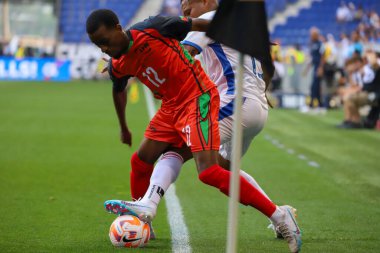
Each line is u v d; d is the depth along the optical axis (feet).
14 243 54.08
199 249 52.44
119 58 50.70
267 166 100.32
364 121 156.87
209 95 50.34
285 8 334.03
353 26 307.17
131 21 358.23
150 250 51.80
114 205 51.26
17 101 211.00
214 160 49.19
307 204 72.90
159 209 69.10
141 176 54.54
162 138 52.54
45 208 68.90
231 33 40.06
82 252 51.06
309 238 57.06
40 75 328.29
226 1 40.11
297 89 220.02
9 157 104.42
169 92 51.11
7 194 76.18
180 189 80.59
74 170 93.45
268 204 49.60
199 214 66.90
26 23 398.42
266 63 40.50
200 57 57.67
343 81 205.87
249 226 61.72
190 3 57.82
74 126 149.18
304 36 315.99
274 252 51.65
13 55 359.05
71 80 331.57
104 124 154.20
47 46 387.96
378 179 89.86
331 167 99.86
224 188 48.80
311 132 147.74
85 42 354.95
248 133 55.31
